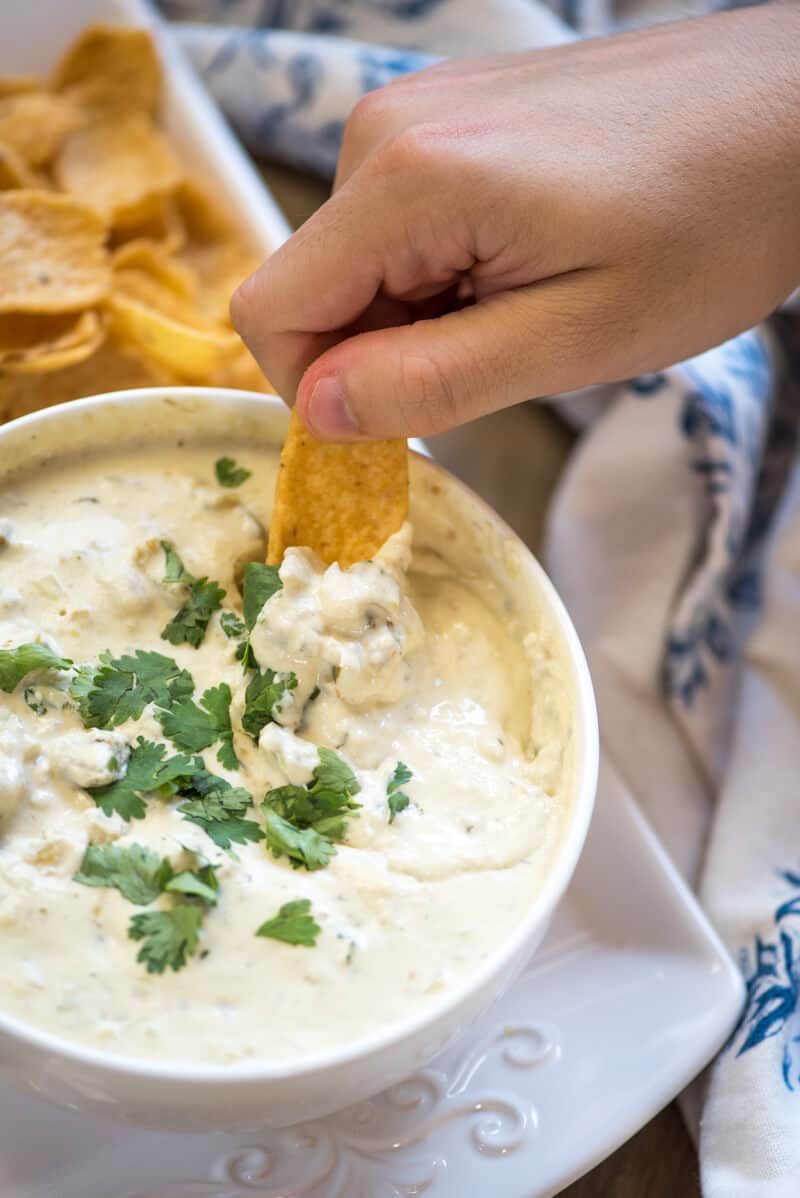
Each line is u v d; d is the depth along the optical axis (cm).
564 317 38
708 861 47
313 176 62
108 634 39
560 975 42
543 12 62
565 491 54
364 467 39
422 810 37
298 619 38
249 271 53
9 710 37
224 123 57
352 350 38
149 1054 33
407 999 34
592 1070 40
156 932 34
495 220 38
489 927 36
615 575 53
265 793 37
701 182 38
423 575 41
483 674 40
